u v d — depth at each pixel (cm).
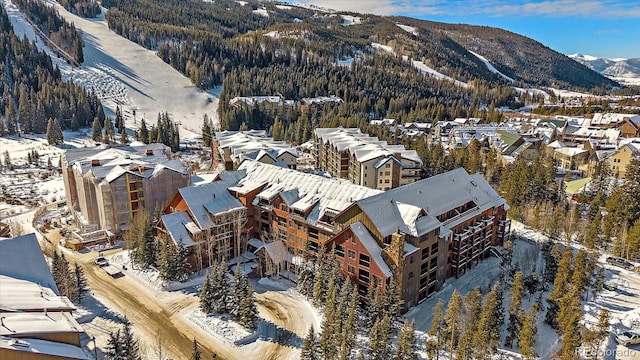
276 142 13012
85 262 7275
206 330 5453
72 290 5909
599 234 7788
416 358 4703
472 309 4991
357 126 17225
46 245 7956
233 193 7625
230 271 6950
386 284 5653
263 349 5144
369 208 5944
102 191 7956
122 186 8119
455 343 4925
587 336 4844
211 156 15475
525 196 9456
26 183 12281
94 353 4891
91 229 8344
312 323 5666
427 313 5934
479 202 7319
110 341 4450
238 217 7212
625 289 6512
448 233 6375
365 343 5184
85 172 8344
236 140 12975
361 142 11662
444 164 11775
